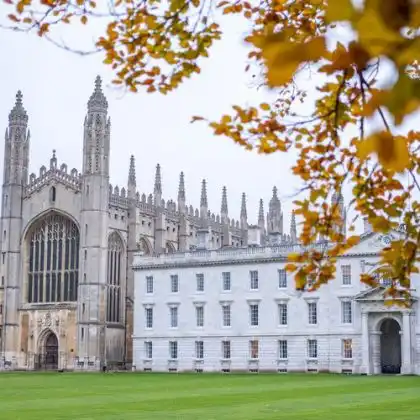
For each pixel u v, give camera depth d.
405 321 102.50
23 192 140.62
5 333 135.50
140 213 143.12
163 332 122.00
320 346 109.38
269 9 13.14
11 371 128.12
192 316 120.06
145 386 70.31
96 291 129.62
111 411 40.50
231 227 170.88
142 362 122.94
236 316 116.56
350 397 51.62
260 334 114.06
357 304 107.38
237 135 13.68
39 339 134.38
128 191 142.25
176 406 44.09
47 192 138.12
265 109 13.35
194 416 36.75
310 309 111.25
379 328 105.75
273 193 160.75
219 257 119.25
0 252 139.38
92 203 132.00
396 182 13.38
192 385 71.88
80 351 127.94
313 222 13.98
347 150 13.59
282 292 113.44
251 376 96.75
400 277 12.48
